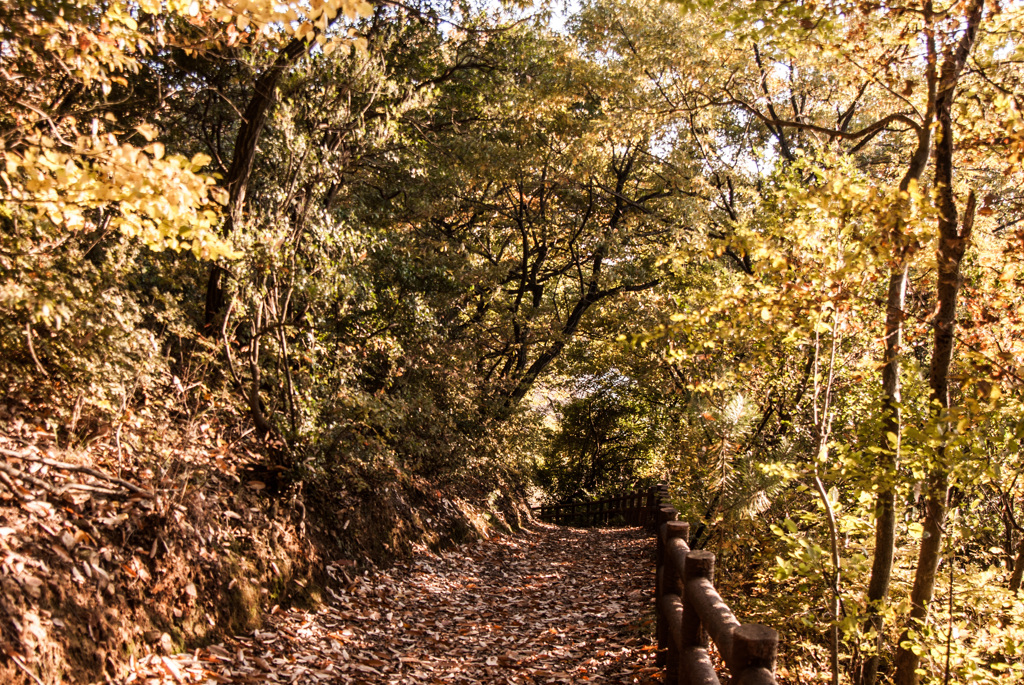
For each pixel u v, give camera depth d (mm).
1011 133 4445
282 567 6156
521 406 14641
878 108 10086
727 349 5125
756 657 2580
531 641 6332
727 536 5270
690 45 11281
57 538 4117
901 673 4699
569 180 15594
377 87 8062
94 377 5066
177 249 3303
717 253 4531
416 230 14203
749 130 13273
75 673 3701
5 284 4047
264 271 6328
